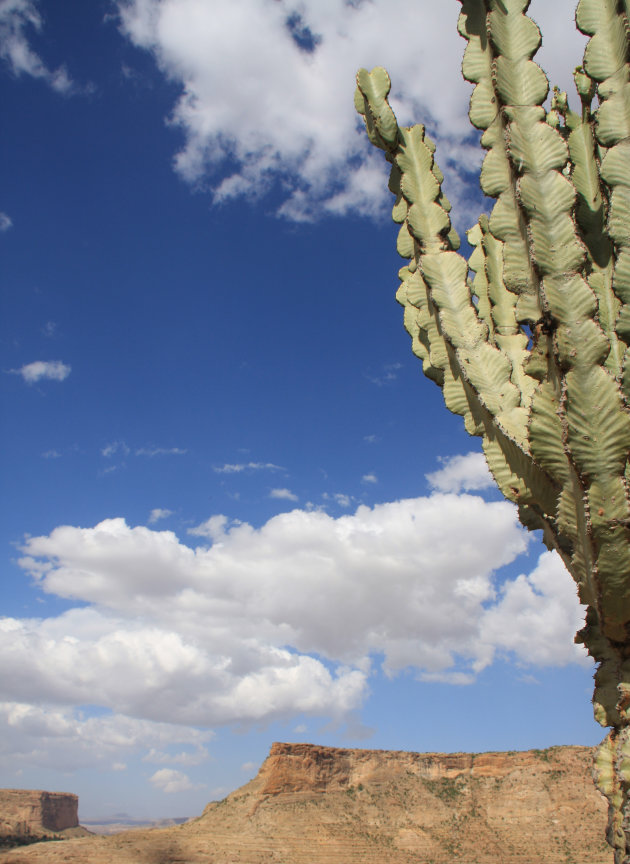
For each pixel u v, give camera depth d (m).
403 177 4.04
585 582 3.03
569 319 2.83
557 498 3.13
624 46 3.02
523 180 3.07
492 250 4.35
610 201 2.96
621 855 2.91
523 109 3.21
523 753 82.19
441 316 3.68
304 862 66.75
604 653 3.13
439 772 83.19
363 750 85.94
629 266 2.85
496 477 3.48
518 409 3.35
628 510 2.70
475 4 3.68
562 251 2.93
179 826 77.00
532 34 3.34
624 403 2.73
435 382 4.43
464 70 3.66
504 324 4.16
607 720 3.07
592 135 3.76
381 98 4.06
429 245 3.86
